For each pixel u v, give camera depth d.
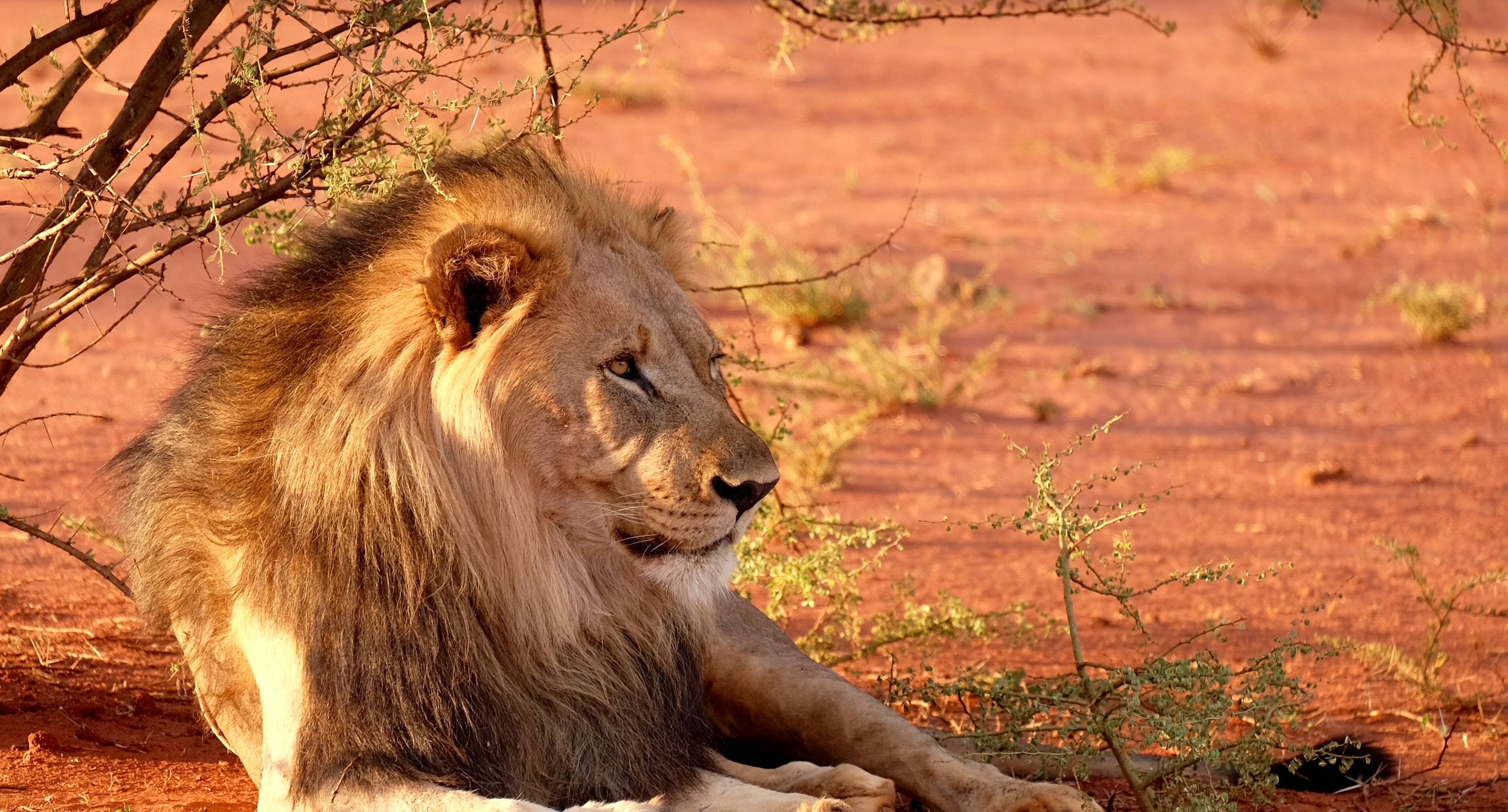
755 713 8.45
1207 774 8.52
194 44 8.04
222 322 7.80
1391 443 18.72
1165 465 17.66
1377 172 34.16
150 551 7.92
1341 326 23.75
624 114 36.56
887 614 10.92
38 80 31.94
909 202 29.98
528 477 7.14
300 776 6.81
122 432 16.53
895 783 7.99
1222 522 15.69
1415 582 13.90
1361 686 11.23
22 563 12.55
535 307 7.09
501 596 7.13
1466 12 49.50
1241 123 38.72
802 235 26.97
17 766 8.43
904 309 23.81
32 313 8.27
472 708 7.02
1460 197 32.09
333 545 6.95
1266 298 25.09
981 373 19.81
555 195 7.46
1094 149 35.88
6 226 22.28
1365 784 8.98
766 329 22.45
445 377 7.02
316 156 7.70
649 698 7.62
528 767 7.25
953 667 11.20
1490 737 10.21
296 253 7.89
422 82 7.67
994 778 7.71
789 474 16.39
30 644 10.60
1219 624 8.64
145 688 10.00
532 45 9.64
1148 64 45.84
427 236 7.27
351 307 7.16
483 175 7.48
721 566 7.25
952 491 16.45
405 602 6.94
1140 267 26.56
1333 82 43.12
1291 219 30.16
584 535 7.27
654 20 8.20
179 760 8.83
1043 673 11.15
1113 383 20.72
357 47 7.24
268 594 7.12
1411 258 27.48
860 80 42.03
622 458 7.06
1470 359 22.25
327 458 6.95
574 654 7.39
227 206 7.93
